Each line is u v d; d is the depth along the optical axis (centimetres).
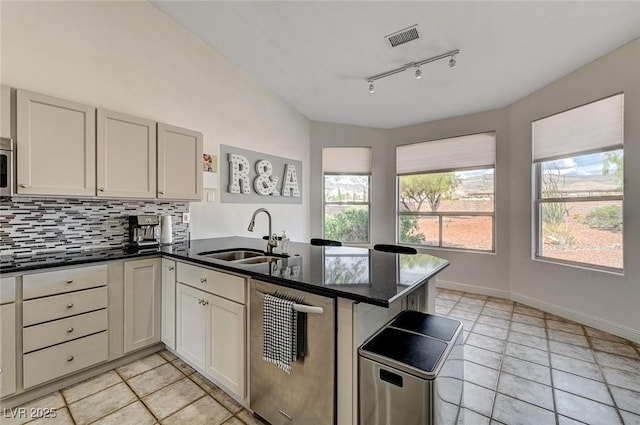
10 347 168
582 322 298
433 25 239
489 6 214
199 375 207
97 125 217
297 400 140
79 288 195
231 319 171
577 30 237
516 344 255
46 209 223
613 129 274
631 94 255
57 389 189
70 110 204
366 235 485
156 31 279
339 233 485
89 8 238
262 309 153
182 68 300
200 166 289
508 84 329
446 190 438
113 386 194
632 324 259
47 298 181
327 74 336
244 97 364
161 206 290
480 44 258
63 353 188
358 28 254
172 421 162
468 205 420
